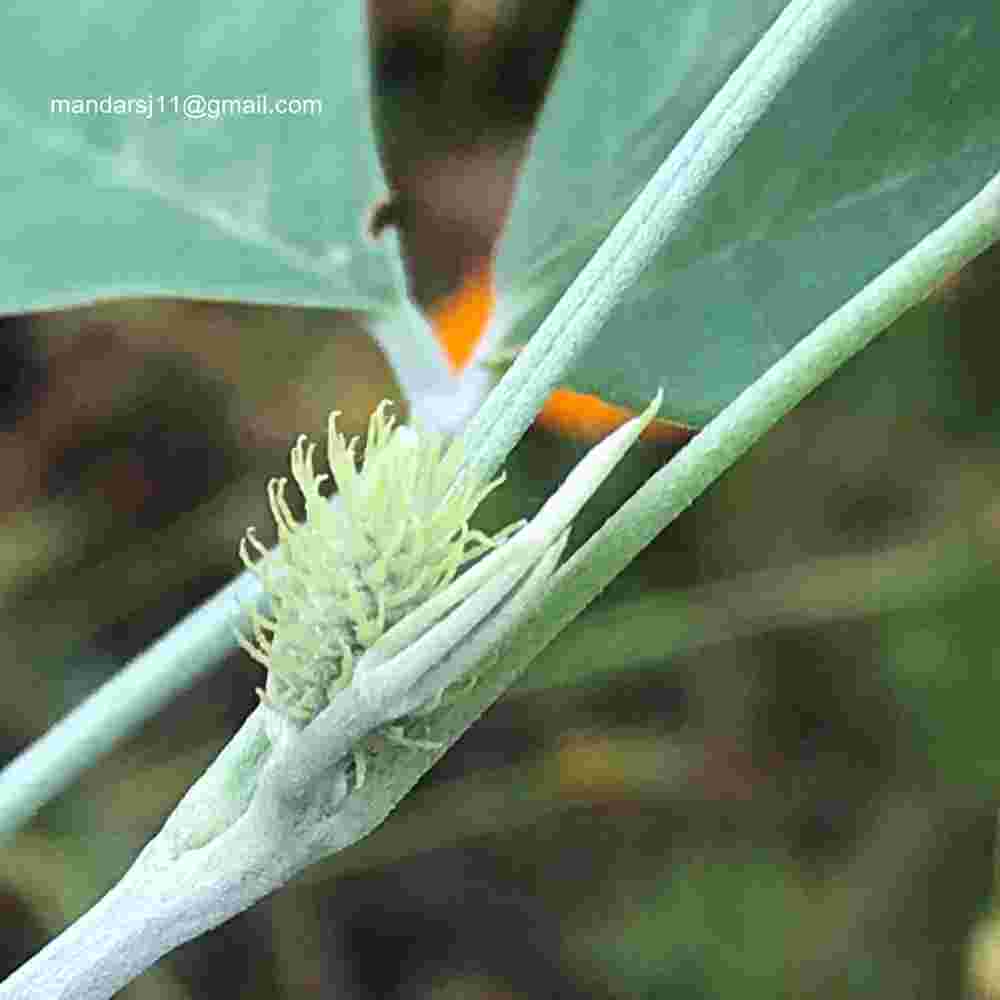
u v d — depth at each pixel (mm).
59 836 256
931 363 258
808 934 261
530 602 92
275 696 95
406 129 241
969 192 129
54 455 270
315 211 136
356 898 273
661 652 259
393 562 93
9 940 258
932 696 262
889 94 130
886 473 264
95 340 265
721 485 268
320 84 136
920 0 131
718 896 264
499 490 223
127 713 126
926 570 260
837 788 270
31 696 266
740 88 102
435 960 272
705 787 272
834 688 270
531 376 99
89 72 136
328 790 96
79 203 136
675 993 262
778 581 260
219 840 97
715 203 131
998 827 260
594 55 136
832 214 131
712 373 130
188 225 136
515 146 242
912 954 260
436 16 242
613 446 91
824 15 102
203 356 264
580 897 271
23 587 268
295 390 262
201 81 136
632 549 97
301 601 94
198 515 269
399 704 93
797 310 130
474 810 269
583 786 270
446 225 238
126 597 272
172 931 97
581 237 135
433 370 135
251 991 267
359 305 135
